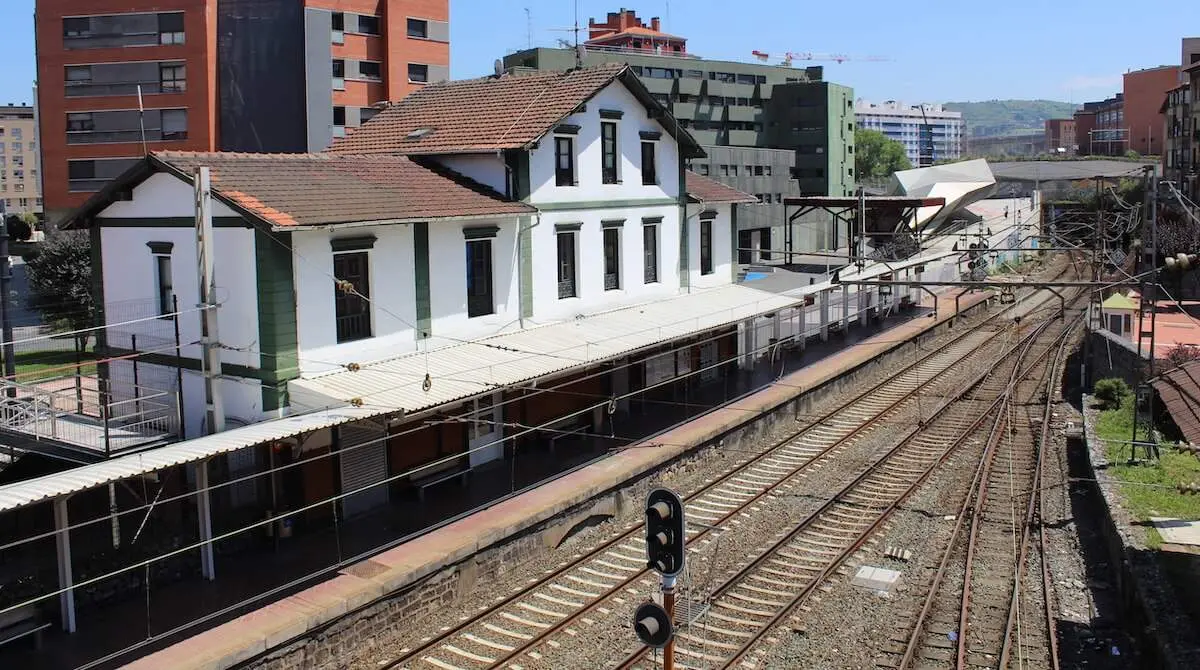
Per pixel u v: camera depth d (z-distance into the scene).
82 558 15.97
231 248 18.00
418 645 15.33
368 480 19.94
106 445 16.38
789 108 90.00
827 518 20.77
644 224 27.94
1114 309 39.47
